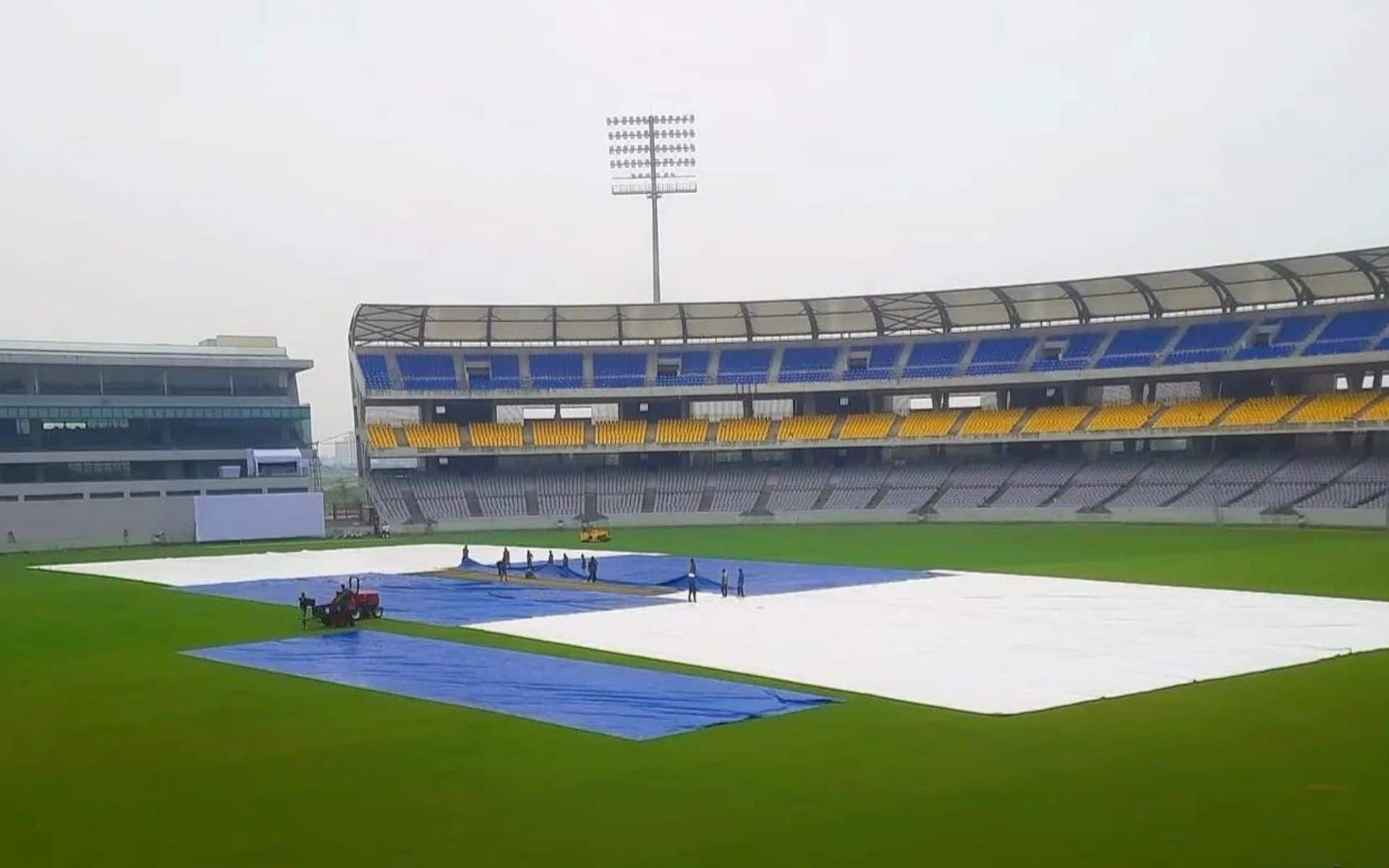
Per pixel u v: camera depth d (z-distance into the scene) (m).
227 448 114.38
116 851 17.67
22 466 106.00
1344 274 100.06
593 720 26.59
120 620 46.97
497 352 123.25
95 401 109.12
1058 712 26.61
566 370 122.44
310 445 122.56
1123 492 103.12
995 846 16.98
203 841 18.08
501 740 24.73
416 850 17.39
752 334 123.56
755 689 29.98
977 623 41.66
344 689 31.03
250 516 101.44
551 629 42.38
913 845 17.14
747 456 124.25
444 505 113.75
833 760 22.52
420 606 49.91
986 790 20.08
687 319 120.88
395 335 120.44
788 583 56.44
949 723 25.69
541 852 17.16
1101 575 57.00
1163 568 59.75
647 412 126.38
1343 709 26.30
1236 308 108.50
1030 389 119.31
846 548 78.12
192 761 23.31
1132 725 25.09
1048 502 105.38
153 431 111.56
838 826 18.12
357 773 22.17
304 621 43.81
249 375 117.38
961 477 113.62
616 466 123.62
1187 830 17.55
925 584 55.03
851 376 119.12
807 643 37.69
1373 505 88.06
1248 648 35.03
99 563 78.69
